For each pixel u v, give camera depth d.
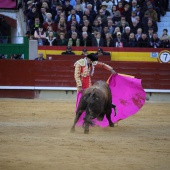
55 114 23.48
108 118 18.89
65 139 16.06
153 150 14.70
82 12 32.69
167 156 13.93
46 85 30.41
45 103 27.89
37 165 12.48
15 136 16.64
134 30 32.44
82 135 16.98
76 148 14.61
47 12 32.28
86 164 12.63
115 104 19.88
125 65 30.67
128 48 31.44
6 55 31.11
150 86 30.81
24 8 33.62
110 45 31.58
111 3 33.94
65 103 28.06
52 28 31.83
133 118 22.64
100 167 12.35
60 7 32.41
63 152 14.02
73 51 31.17
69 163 12.71
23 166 12.36
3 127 18.88
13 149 14.36
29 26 32.25
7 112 23.84
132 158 13.52
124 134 17.58
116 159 13.32
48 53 31.22
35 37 31.53
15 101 28.75
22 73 30.41
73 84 30.41
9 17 34.09
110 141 15.90
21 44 30.97
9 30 35.06
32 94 30.52
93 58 18.62
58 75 30.42
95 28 31.86
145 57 31.64
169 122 21.69
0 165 12.43
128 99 19.88
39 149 14.39
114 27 32.19
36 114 23.36
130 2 33.38
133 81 19.80
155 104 28.75
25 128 18.66
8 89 30.48
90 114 17.12
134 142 15.88
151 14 33.47
